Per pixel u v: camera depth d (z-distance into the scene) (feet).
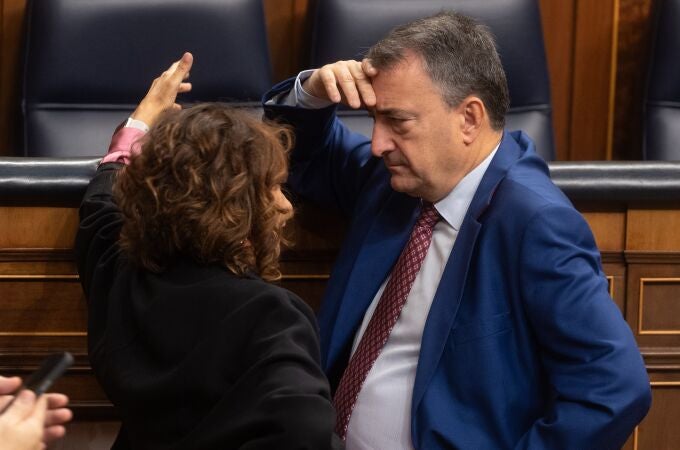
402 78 18.08
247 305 14.37
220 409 13.66
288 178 21.22
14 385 13.35
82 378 21.42
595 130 35.53
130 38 30.30
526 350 17.93
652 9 33.04
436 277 18.78
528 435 17.53
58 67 29.86
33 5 30.04
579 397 17.24
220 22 30.71
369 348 19.02
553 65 35.17
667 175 21.09
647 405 17.44
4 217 20.66
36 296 20.98
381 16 30.81
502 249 17.95
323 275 21.70
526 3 31.63
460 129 18.40
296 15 33.68
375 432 18.58
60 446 21.74
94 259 17.24
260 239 15.34
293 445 12.96
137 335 15.23
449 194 18.75
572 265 17.47
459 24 18.53
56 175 20.31
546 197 17.97
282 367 13.60
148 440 14.58
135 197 15.31
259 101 31.04
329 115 20.67
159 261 15.46
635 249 21.59
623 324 17.53
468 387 17.94
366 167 20.74
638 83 34.32
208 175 14.97
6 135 32.83
